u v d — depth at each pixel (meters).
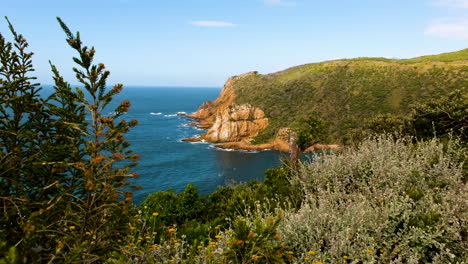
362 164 6.30
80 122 3.00
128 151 2.67
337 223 3.99
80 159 2.67
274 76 127.38
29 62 3.20
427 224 3.80
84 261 2.28
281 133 69.94
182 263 3.45
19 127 2.95
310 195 5.23
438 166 5.48
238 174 50.53
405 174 5.32
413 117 15.62
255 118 81.25
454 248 3.46
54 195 2.71
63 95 3.03
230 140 77.44
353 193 5.25
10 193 2.70
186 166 55.16
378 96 75.62
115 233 2.72
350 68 100.50
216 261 3.28
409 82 77.50
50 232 2.52
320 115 74.81
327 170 6.43
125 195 2.63
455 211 4.01
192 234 5.59
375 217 3.94
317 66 118.50
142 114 147.75
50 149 2.70
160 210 9.18
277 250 3.05
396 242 3.75
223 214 7.44
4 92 2.85
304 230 4.04
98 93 2.63
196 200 9.31
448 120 13.35
